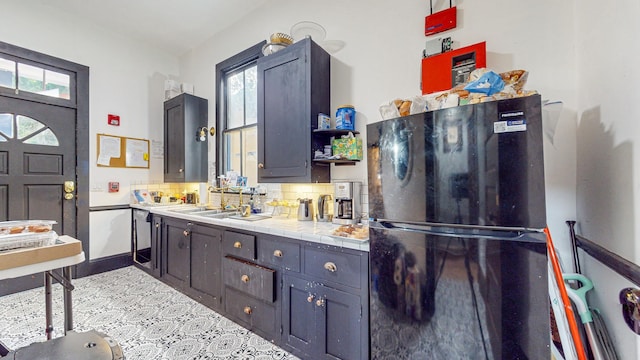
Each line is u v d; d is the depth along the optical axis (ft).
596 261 3.88
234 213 9.31
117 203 11.13
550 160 4.66
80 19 10.18
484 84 3.65
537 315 3.14
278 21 8.82
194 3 9.27
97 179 10.62
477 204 3.45
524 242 3.20
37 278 9.16
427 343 3.83
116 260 10.98
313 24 7.62
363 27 6.97
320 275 5.24
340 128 6.71
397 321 4.10
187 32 11.02
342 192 6.67
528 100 3.18
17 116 8.94
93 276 10.14
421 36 6.12
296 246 5.63
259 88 7.77
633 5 2.96
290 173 7.02
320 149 6.99
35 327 6.67
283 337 5.82
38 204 9.32
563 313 3.34
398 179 4.12
